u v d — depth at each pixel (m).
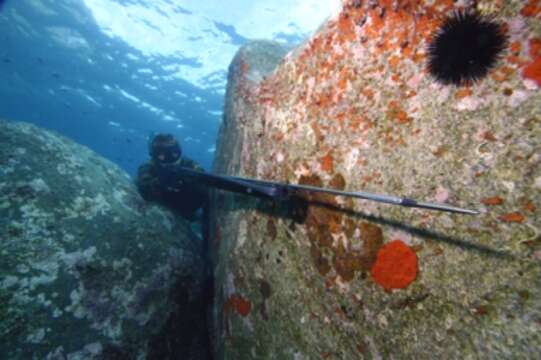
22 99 22.34
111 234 3.07
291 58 2.42
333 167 1.91
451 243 1.37
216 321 2.99
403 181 1.56
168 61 16.84
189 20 14.41
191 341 3.15
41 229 2.70
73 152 3.59
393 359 1.47
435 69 1.45
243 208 2.88
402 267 1.50
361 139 1.78
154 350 2.79
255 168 2.63
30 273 2.46
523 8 1.26
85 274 2.71
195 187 4.48
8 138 3.10
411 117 1.58
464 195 1.36
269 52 4.39
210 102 19.28
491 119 1.33
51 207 2.87
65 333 2.42
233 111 3.84
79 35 15.74
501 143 1.30
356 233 1.72
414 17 1.58
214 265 3.43
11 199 2.72
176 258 3.36
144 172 4.39
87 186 3.32
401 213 1.55
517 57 1.28
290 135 2.25
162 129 23.67
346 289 1.73
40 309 2.38
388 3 1.68
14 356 2.17
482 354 1.21
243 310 2.48
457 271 1.34
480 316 1.25
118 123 23.94
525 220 1.21
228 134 4.03
